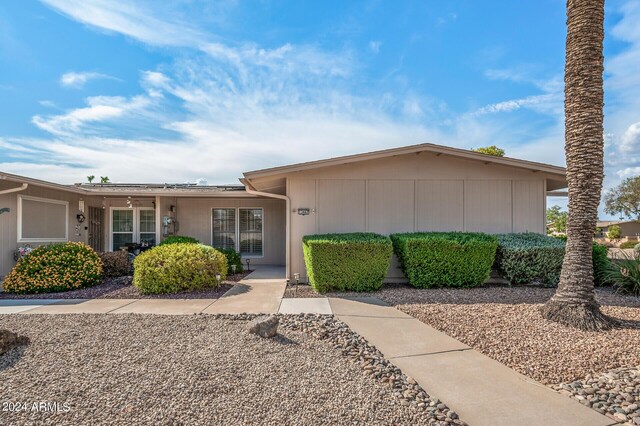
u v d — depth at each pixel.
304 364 3.66
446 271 7.89
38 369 3.43
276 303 6.59
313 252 7.55
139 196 12.63
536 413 2.88
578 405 3.01
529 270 7.97
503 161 8.55
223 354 3.85
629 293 7.47
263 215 13.70
